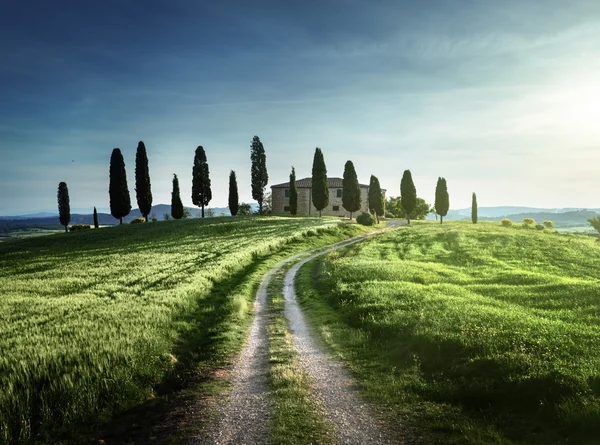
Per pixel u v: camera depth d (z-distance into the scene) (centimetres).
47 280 2803
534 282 2500
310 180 11206
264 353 1380
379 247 5134
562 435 748
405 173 9238
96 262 3772
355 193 8756
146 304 2012
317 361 1266
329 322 1803
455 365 1106
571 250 4578
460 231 6688
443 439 758
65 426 895
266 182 9981
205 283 2683
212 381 1134
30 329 1527
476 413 867
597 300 1744
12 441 833
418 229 7400
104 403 1002
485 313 1525
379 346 1393
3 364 1116
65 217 9825
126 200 8444
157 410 976
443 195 9506
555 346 1109
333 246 5678
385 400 949
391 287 2298
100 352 1223
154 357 1293
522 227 8325
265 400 966
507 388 931
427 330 1357
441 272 3056
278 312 2078
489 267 3434
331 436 779
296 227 6694
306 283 2933
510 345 1140
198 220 7956
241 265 3650
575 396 845
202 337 1644
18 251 5109
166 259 3834
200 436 803
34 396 980
